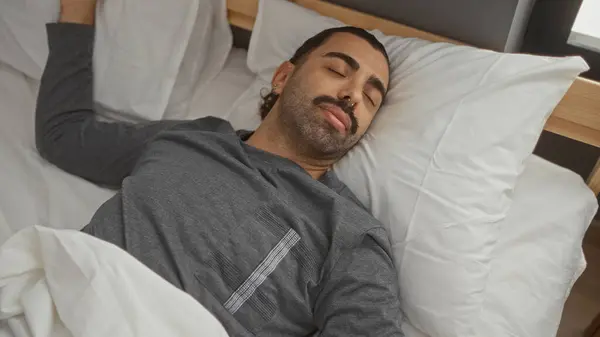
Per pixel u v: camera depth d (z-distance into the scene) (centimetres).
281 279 104
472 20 130
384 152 119
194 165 113
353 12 142
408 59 127
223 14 155
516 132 112
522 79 112
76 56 142
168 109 150
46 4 147
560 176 125
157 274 93
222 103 152
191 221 105
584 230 121
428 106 118
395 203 115
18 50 153
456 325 109
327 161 122
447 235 110
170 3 146
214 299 101
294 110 119
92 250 90
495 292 115
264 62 147
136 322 86
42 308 89
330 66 120
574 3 139
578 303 159
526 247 118
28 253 94
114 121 149
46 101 136
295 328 106
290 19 143
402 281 113
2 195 124
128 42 147
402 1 137
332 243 106
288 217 107
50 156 133
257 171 113
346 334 100
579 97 119
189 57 152
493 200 112
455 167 112
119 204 109
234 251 104
